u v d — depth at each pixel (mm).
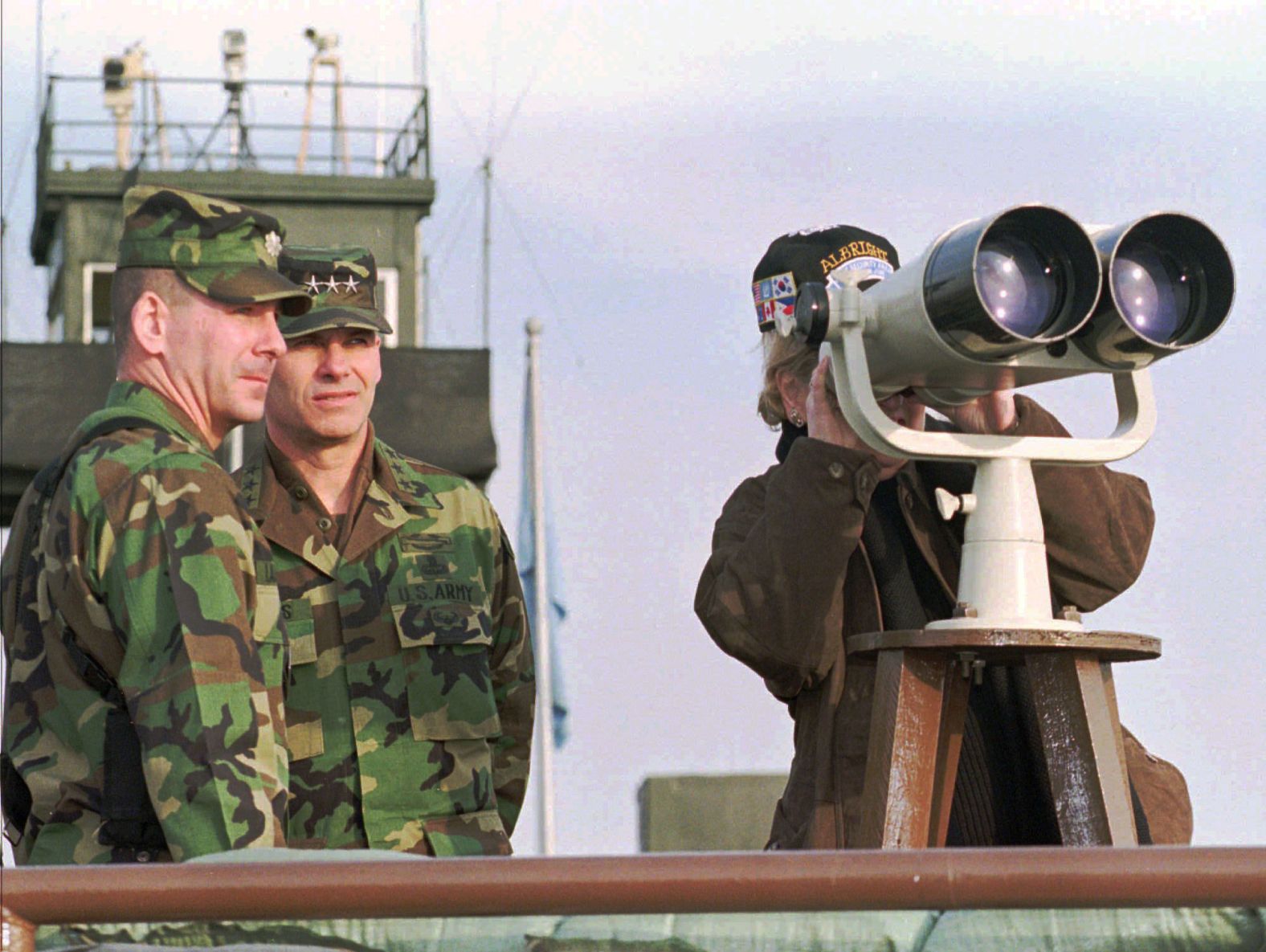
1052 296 6977
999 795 8352
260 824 6484
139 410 7477
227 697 6613
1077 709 7059
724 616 8023
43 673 7059
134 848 6785
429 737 9414
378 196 41938
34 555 7148
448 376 35312
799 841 8312
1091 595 8672
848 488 7754
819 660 8141
